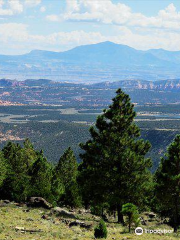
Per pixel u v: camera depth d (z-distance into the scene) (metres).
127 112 71.19
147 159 67.38
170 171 58.78
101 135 68.81
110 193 67.38
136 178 64.81
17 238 41.19
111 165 66.69
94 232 46.53
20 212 63.66
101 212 78.69
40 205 74.12
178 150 58.91
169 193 58.59
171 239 47.41
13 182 82.56
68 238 43.53
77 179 72.12
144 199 67.56
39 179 84.81
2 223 49.97
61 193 89.50
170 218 70.69
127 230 52.84
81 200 88.56
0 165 88.25
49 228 49.41
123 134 68.81
